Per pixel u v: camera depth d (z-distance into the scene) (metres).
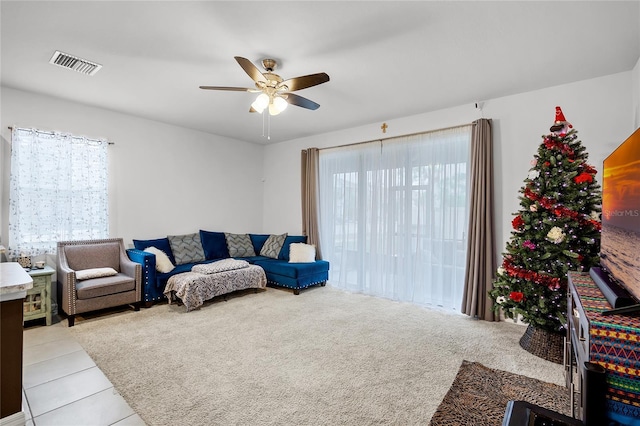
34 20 2.28
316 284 5.24
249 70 2.54
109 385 2.24
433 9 2.13
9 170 3.60
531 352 2.82
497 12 2.15
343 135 5.31
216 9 2.14
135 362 2.59
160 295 4.13
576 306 1.81
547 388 2.26
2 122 3.55
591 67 2.96
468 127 3.96
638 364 1.19
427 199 4.32
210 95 3.78
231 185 6.04
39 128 3.79
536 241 2.91
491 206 3.72
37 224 3.72
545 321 2.75
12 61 2.93
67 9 2.15
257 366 2.55
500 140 3.75
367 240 4.96
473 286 3.75
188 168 5.36
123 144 4.55
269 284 5.33
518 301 2.88
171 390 2.20
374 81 3.31
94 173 4.19
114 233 4.48
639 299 1.36
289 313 3.88
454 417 1.94
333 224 5.41
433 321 3.66
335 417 1.93
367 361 2.66
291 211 6.13
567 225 2.71
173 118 4.75
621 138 3.06
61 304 3.60
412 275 4.45
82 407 1.99
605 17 2.18
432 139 4.28
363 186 5.02
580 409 1.49
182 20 2.28
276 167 6.42
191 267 4.62
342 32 2.41
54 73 3.19
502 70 3.04
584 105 3.24
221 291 4.23
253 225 6.46
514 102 3.66
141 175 4.76
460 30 2.37
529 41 2.51
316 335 3.20
